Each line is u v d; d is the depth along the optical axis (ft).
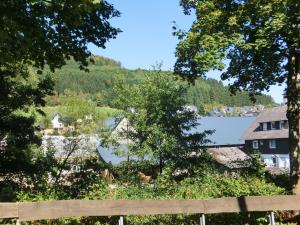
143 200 31.24
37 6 34.14
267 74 61.36
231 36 52.70
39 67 43.09
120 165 93.45
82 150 93.71
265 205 33.04
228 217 37.88
